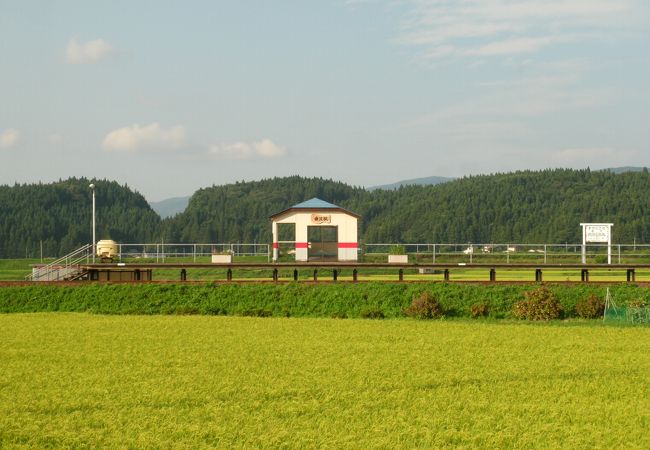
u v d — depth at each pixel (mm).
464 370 30469
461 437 21688
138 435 21906
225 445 21016
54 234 187500
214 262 55094
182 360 32562
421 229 176125
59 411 24453
